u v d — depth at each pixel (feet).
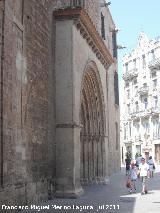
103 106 87.86
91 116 83.82
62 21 63.46
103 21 107.34
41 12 57.16
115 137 128.98
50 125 59.41
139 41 229.25
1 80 41.55
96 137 85.15
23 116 48.06
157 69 209.67
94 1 93.61
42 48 57.16
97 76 82.69
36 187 52.08
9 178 42.70
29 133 50.21
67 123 60.90
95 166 84.23
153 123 212.84
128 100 240.32
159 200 57.67
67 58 62.54
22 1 49.16
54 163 60.29
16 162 45.11
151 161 111.96
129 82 239.09
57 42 63.16
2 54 42.01
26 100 49.39
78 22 64.18
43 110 56.44
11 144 43.68
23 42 48.88
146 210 47.52
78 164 62.18
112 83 123.85
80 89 66.59
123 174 121.39
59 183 59.77
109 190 71.67
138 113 225.76
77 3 77.05
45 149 56.65
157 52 210.18
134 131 233.35
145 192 66.90
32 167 50.96
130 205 52.03
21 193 46.34
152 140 212.43
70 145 60.34
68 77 62.08
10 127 43.55
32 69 52.26
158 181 96.84
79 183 62.49
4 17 42.75
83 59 69.77
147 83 218.38
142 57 224.94
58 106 61.77
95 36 74.59
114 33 133.18
